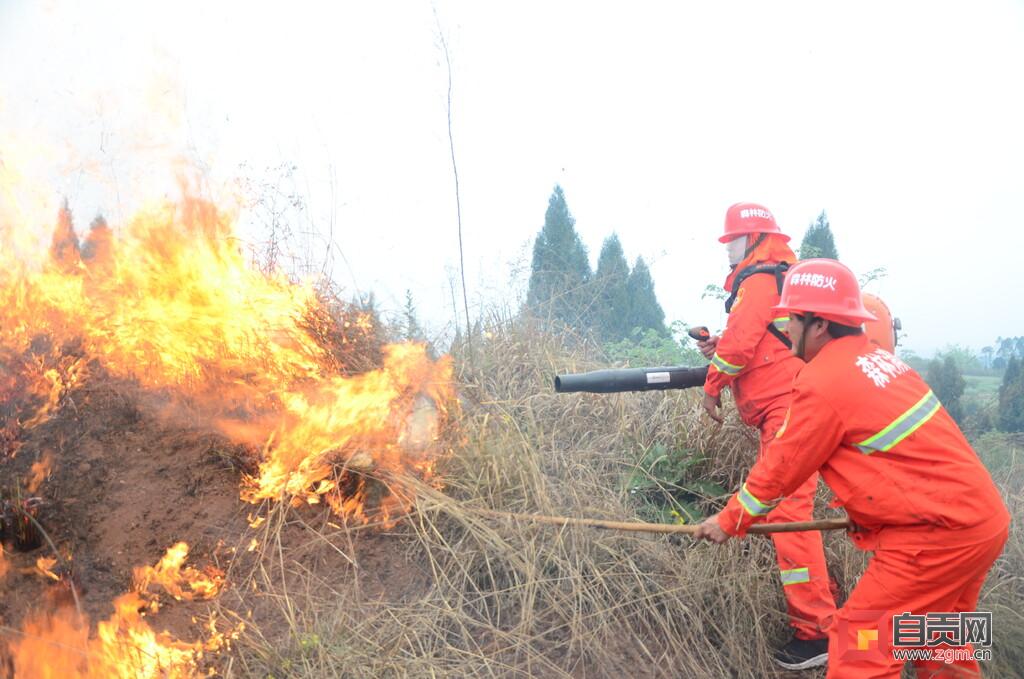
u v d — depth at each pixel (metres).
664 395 4.94
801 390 2.76
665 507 4.27
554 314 5.96
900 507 2.64
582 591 3.43
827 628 3.46
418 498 3.68
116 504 3.43
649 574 3.65
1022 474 5.62
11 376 3.85
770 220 3.78
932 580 2.64
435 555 3.53
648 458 4.50
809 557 3.48
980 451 6.21
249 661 2.88
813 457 2.76
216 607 3.09
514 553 3.47
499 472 3.90
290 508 3.58
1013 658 3.78
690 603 3.61
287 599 3.12
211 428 3.86
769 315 3.62
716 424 4.60
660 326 9.84
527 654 3.12
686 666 3.39
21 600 2.95
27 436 3.60
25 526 3.21
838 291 2.84
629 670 3.27
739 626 3.62
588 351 5.76
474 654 3.05
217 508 3.52
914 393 2.73
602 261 9.81
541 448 4.25
